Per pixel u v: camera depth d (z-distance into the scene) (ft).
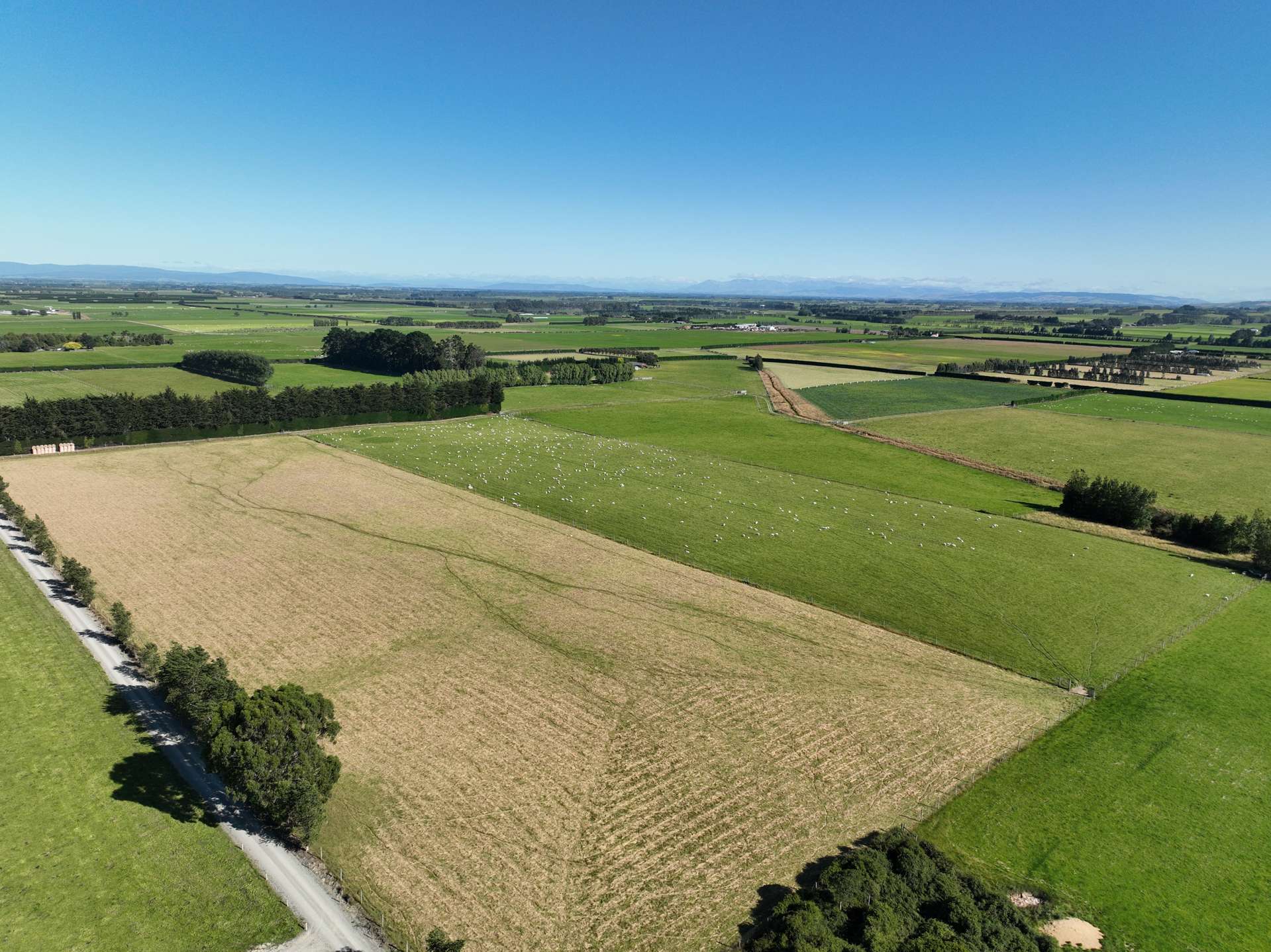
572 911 101.81
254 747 112.47
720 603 203.41
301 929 98.12
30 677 154.61
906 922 97.19
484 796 124.16
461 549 236.43
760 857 112.57
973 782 132.36
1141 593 217.56
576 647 176.24
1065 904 106.11
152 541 233.96
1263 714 156.35
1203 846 118.32
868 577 224.53
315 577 211.20
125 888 103.50
